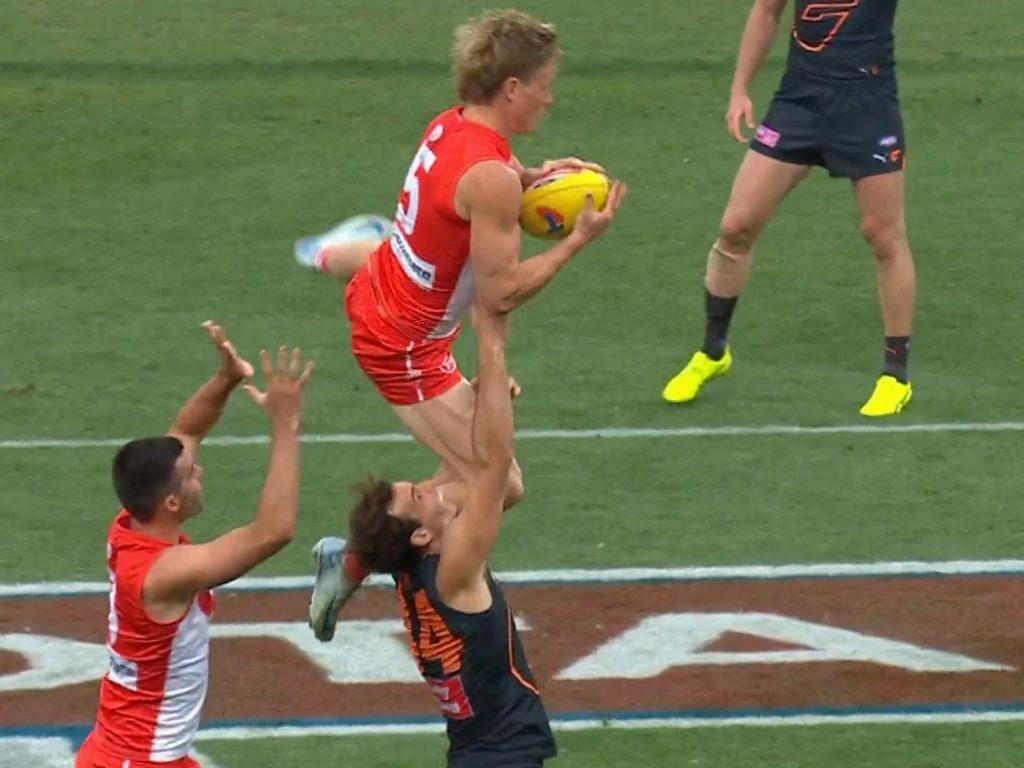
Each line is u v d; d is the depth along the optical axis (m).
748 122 39.06
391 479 36.31
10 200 55.41
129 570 20.36
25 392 41.09
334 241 28.12
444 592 20.69
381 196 55.75
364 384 42.03
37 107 62.75
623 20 74.12
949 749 25.59
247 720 26.50
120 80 65.88
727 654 28.59
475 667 20.84
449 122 24.12
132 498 20.66
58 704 26.95
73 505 34.97
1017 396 41.16
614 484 36.03
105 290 48.41
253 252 51.38
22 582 31.44
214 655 28.61
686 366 42.94
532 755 21.14
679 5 76.50
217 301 47.75
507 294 23.48
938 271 50.16
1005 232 53.06
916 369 43.06
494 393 20.70
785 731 26.12
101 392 41.22
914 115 63.19
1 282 49.00
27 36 71.25
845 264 50.56
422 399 25.27
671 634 29.30
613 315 46.91
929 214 54.56
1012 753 25.47
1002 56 69.69
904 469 36.72
